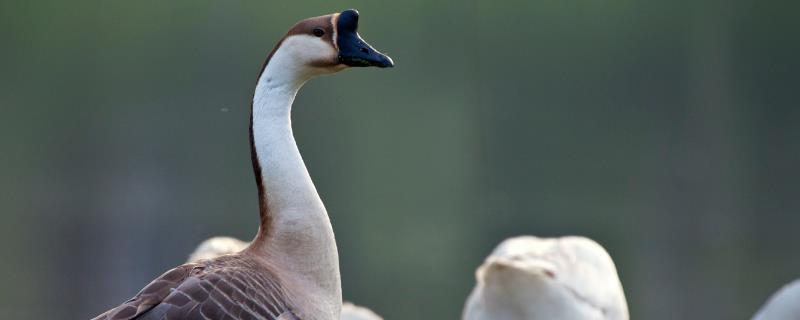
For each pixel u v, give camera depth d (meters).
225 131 31.03
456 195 29.89
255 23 31.14
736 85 32.31
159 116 31.67
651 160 31.55
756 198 29.72
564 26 32.25
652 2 32.31
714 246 25.62
